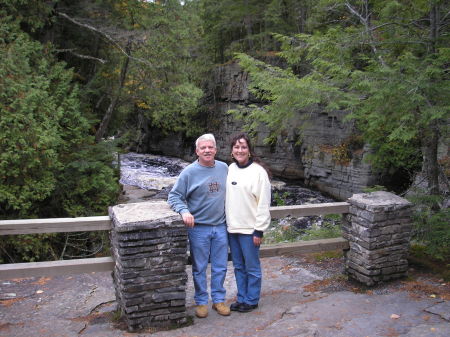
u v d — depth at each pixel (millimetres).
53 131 8109
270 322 3492
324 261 5145
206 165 3564
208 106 27766
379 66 5066
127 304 3264
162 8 12484
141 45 12242
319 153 18984
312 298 4012
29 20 9359
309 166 19750
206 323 3498
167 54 12789
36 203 8883
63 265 3508
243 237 3609
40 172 8008
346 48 5703
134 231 3209
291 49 6289
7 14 9117
